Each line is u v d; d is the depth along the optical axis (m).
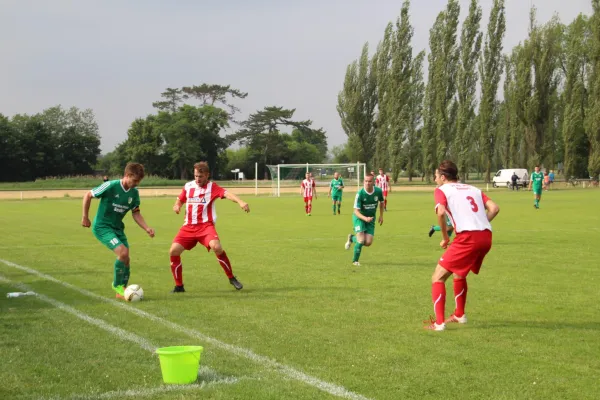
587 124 59.53
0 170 91.25
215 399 4.55
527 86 61.44
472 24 62.94
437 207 6.68
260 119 108.06
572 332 6.59
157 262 12.16
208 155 98.81
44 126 96.19
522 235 17.11
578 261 12.08
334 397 4.58
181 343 6.11
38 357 5.60
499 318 7.25
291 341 6.17
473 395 4.64
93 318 7.19
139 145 93.50
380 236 17.19
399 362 5.46
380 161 69.50
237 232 18.61
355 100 70.94
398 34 65.81
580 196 42.88
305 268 11.29
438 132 65.25
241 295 8.68
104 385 4.86
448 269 6.67
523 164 66.31
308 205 27.20
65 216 26.75
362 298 8.45
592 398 4.60
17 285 9.43
